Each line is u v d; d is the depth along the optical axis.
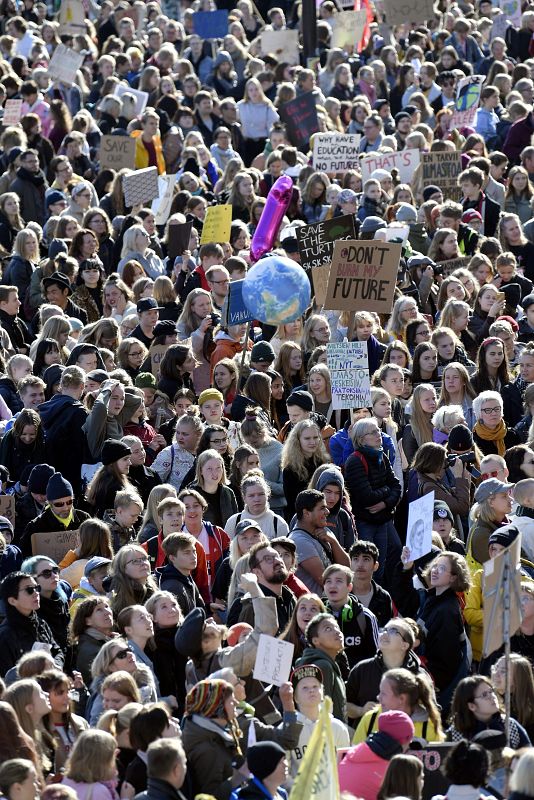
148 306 43.84
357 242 38.50
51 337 41.28
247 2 85.75
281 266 39.34
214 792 22.98
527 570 31.08
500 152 62.44
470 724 24.22
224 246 51.62
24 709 23.55
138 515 32.16
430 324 47.75
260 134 69.31
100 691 25.20
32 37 76.81
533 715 25.56
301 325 43.41
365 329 41.94
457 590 28.83
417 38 79.81
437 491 34.31
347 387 37.06
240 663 25.56
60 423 35.84
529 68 74.88
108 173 60.09
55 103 65.19
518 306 47.75
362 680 26.62
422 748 23.67
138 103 67.44
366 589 29.92
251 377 38.47
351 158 59.84
